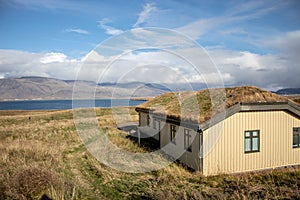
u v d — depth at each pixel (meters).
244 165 9.00
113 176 8.20
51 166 9.05
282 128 9.62
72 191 6.75
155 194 6.35
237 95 10.05
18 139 14.12
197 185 7.33
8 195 5.99
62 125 21.31
